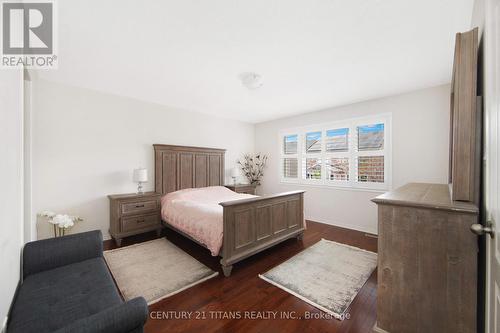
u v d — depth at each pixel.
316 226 4.14
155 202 3.59
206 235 2.56
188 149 4.30
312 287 2.09
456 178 1.30
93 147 3.29
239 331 1.55
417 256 1.32
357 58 2.32
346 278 2.25
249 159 5.64
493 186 0.89
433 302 1.27
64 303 1.25
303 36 1.92
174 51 2.17
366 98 3.70
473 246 1.16
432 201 1.35
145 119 3.84
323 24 1.76
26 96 2.07
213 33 1.87
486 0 0.97
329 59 2.34
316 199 4.52
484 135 1.15
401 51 2.18
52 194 2.96
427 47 2.10
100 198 3.36
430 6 1.55
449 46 2.08
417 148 3.33
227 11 1.60
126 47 2.09
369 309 1.79
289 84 3.06
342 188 4.13
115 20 1.69
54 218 2.58
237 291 2.04
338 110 4.18
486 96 1.02
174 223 3.23
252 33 1.87
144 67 2.52
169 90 3.32
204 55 2.24
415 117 3.33
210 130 4.83
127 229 3.27
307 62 2.40
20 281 1.51
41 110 2.87
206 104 4.07
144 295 1.96
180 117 4.31
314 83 3.02
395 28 1.81
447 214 1.22
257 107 4.27
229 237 2.38
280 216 3.04
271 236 2.88
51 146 2.95
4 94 1.11
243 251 2.52
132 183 3.69
